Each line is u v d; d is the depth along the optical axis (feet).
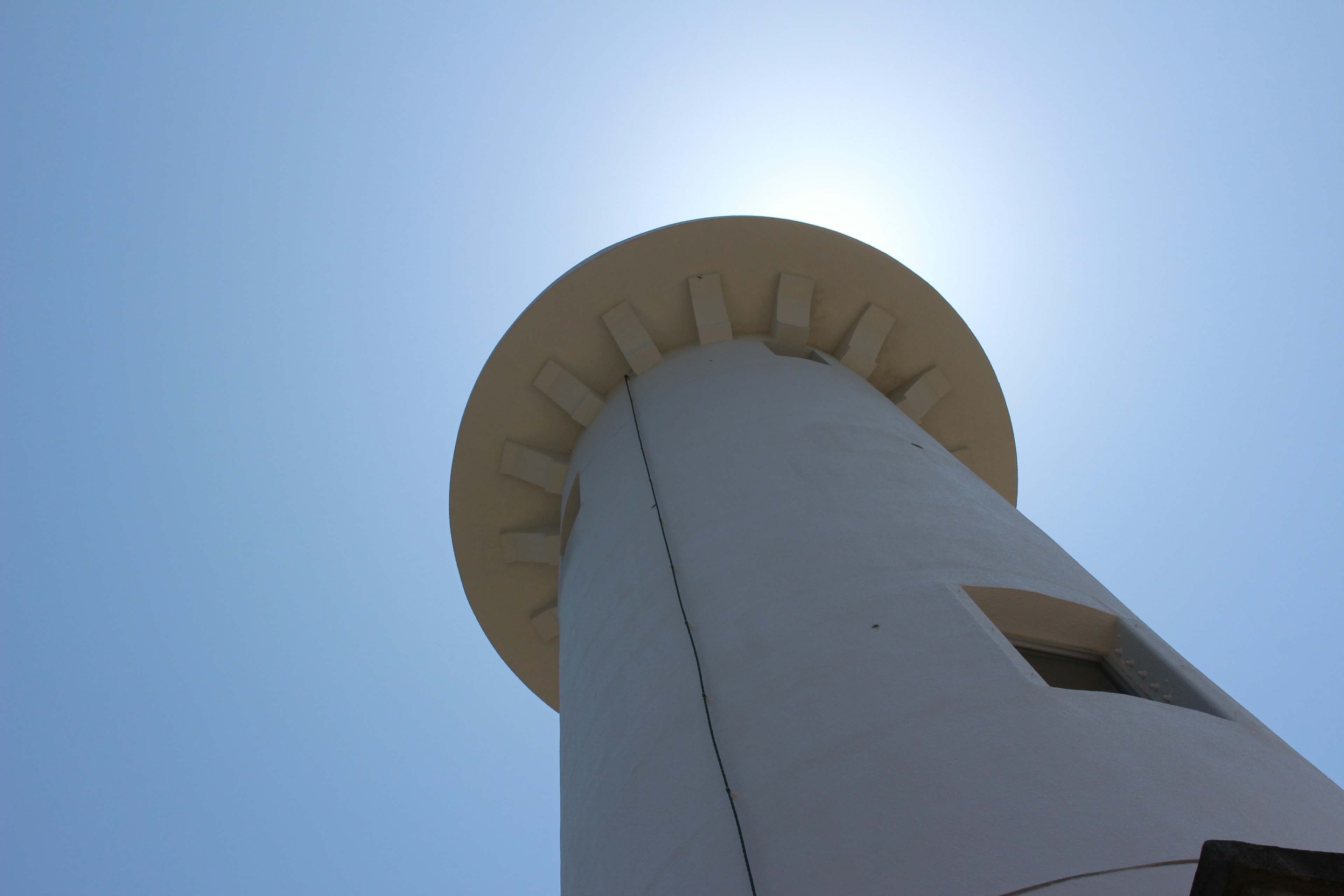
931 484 28.81
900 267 45.21
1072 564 26.76
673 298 44.91
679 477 32.09
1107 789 16.12
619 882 19.49
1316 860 11.29
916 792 16.81
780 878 16.57
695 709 21.74
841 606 22.45
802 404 35.14
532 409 46.06
